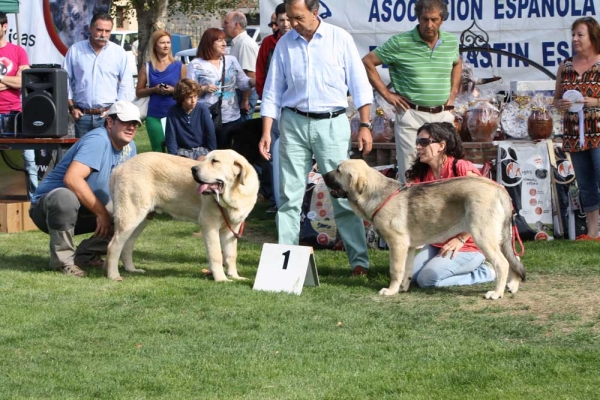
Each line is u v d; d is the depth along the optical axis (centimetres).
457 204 969
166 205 1077
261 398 669
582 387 678
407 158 1185
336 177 1002
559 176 1311
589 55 1265
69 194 1079
